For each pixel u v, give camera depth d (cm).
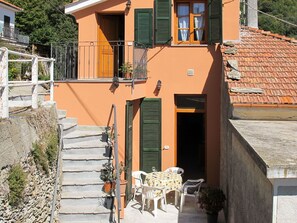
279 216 404
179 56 1197
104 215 791
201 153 1357
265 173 393
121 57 1289
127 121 1016
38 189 653
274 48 1135
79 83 1043
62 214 790
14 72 1267
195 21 1240
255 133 595
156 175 1022
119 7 1227
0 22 3262
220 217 963
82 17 1254
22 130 592
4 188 509
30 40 3988
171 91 1195
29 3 4012
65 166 882
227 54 1095
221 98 1138
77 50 1268
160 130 1180
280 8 2662
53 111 815
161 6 1200
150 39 1205
